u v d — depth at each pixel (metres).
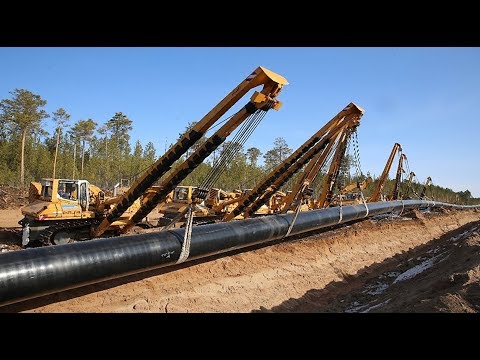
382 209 21.38
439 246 16.56
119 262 7.39
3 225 18.59
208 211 18.08
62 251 6.77
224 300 9.69
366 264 15.10
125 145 53.47
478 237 11.61
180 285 9.66
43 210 12.10
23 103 41.66
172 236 8.77
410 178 31.83
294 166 14.30
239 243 10.55
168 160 9.75
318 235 16.48
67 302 7.98
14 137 46.47
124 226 13.00
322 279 12.55
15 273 5.92
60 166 44.78
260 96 8.65
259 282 10.99
